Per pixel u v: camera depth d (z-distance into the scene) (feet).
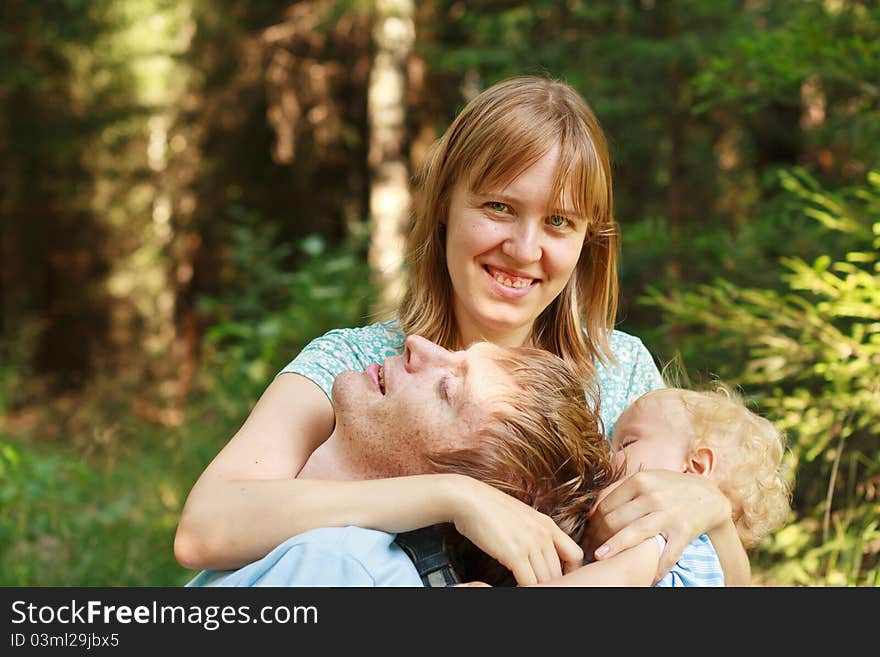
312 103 36.09
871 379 9.71
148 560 13.85
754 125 24.03
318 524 4.89
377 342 6.15
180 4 35.78
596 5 23.11
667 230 20.01
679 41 21.56
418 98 33.55
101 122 37.29
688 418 5.84
